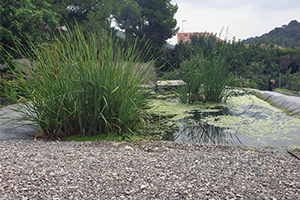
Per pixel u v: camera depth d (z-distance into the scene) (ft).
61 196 5.29
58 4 42.80
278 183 5.99
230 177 6.27
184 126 12.17
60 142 9.29
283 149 8.94
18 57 21.59
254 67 43.37
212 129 11.69
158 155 7.91
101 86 9.78
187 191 5.58
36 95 9.89
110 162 7.07
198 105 16.81
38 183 5.71
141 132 10.94
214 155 7.91
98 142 9.43
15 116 10.96
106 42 10.42
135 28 60.03
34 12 22.08
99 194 5.43
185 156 7.79
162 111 15.20
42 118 10.23
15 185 5.57
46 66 9.81
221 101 17.98
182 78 18.02
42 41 21.68
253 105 16.81
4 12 21.03
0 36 19.94
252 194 5.50
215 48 18.53
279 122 12.69
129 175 6.30
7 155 7.34
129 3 59.16
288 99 16.37
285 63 50.24
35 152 7.72
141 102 11.68
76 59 10.22
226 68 18.61
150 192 5.55
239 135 10.78
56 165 6.70
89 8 49.93
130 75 10.37
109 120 10.53
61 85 9.85
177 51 43.60
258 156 7.89
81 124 10.12
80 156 7.46
